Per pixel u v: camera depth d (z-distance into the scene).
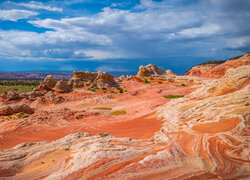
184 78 77.75
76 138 14.95
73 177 8.10
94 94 53.78
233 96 18.69
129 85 70.81
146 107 37.31
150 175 7.98
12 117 28.64
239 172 7.81
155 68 96.00
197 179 7.54
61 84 57.06
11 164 10.59
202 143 11.50
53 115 28.95
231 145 10.52
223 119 14.70
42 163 10.88
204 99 23.16
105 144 11.61
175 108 25.27
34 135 21.16
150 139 14.77
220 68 78.00
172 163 8.96
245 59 69.19
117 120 28.19
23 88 90.31
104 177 7.98
